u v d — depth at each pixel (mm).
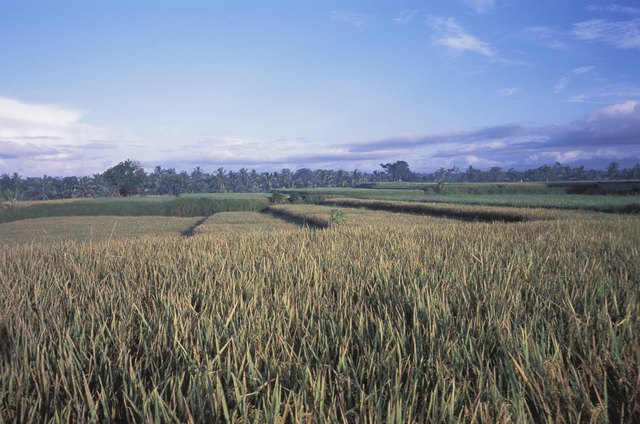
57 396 3275
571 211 33406
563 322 4605
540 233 14086
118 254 10891
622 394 3258
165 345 3967
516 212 32875
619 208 35188
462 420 2924
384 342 4102
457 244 11188
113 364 3686
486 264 7594
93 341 4160
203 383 3141
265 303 5336
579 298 5453
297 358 3611
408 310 5195
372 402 2951
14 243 30562
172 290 6281
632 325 4352
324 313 4922
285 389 3219
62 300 6270
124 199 89875
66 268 9125
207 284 6688
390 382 3205
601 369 3537
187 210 80375
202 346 3922
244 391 3010
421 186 144625
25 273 8617
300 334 4223
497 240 11992
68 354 3920
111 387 3281
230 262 8883
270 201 86312
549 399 3109
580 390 3193
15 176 156375
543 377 3346
